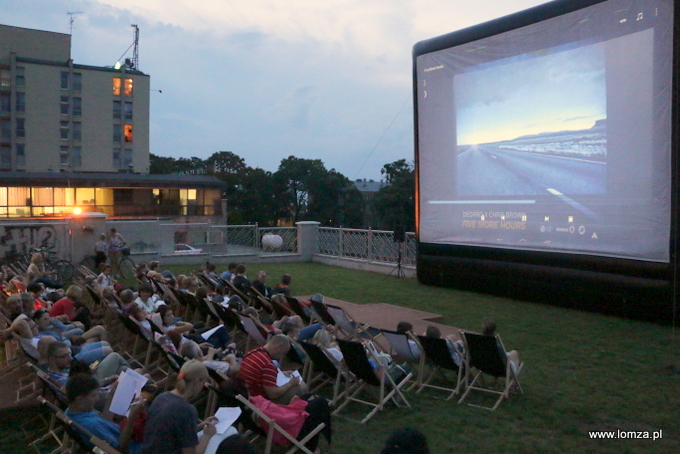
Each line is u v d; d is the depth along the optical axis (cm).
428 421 488
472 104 1192
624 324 891
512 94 1109
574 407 519
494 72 1143
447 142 1254
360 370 508
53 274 1303
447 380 607
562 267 1024
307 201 5247
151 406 319
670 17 852
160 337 573
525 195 1090
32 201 3170
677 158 848
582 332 834
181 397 321
